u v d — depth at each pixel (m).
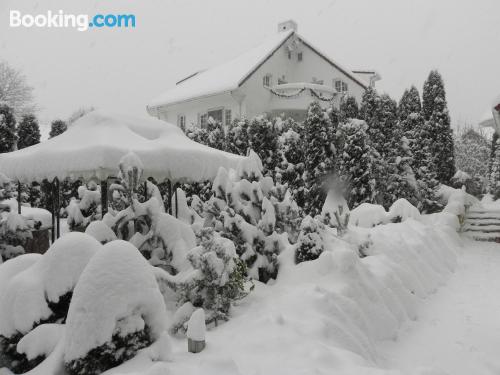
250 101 25.66
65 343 3.55
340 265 6.54
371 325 6.03
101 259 3.74
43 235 10.91
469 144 36.56
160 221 6.70
